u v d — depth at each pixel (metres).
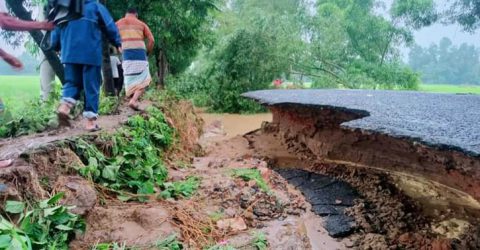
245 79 14.05
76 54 3.52
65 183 2.60
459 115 4.08
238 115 13.75
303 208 4.04
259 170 4.71
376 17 17.14
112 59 6.71
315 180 5.16
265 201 3.74
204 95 14.38
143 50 5.32
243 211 3.44
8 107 4.48
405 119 3.80
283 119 7.18
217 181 4.01
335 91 8.22
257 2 18.70
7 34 5.38
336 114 5.60
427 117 3.93
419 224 3.85
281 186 4.52
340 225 3.74
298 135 6.69
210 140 7.75
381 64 16.55
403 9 16.41
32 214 2.15
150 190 3.35
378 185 4.75
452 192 4.11
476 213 3.81
